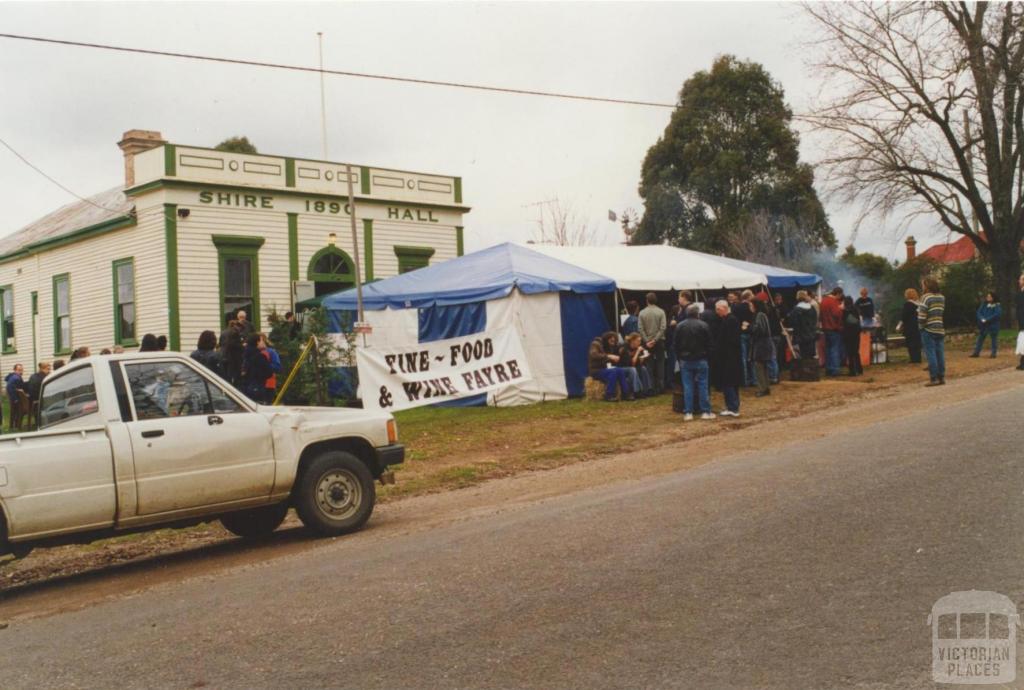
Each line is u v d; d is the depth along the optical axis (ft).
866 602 16.85
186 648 17.02
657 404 55.36
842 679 13.64
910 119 91.09
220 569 24.54
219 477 25.66
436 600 18.70
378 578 20.93
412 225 89.56
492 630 16.61
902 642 14.94
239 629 17.90
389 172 87.92
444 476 37.27
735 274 71.97
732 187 159.53
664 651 15.05
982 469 27.50
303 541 27.53
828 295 65.92
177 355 26.11
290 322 63.05
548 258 66.44
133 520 24.50
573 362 60.95
